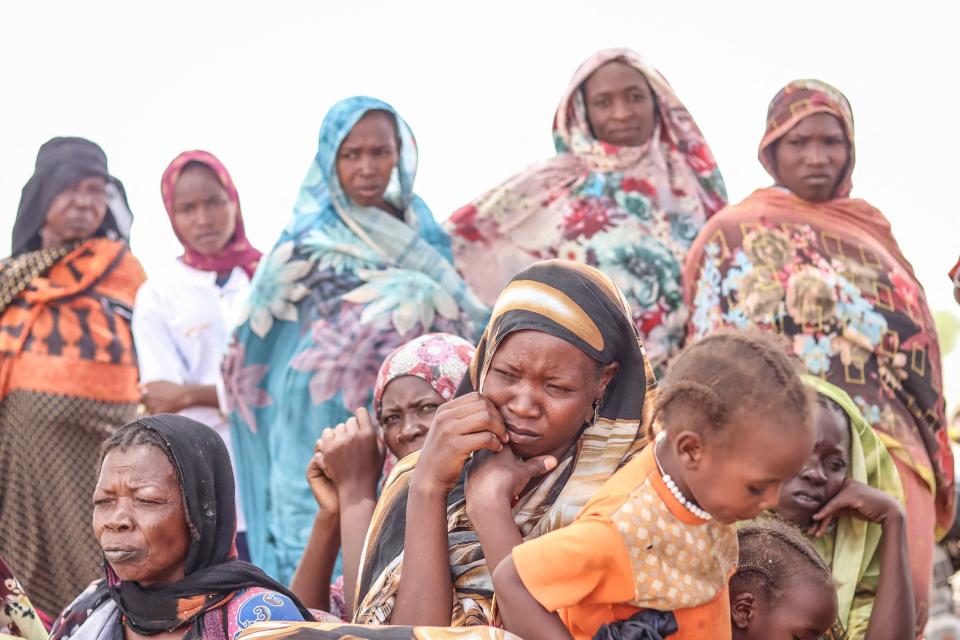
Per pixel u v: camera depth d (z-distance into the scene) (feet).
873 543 13.67
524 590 8.06
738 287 18.47
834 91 19.11
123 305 22.61
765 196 19.24
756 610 10.39
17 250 22.72
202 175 22.98
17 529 21.42
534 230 22.36
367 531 12.14
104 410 21.86
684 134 22.53
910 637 12.97
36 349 21.70
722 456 7.75
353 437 12.65
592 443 9.75
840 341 17.66
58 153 22.79
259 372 20.74
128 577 10.12
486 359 9.85
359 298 20.83
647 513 8.14
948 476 17.78
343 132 21.25
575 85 22.36
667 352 21.93
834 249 18.39
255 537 20.47
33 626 11.90
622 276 21.97
